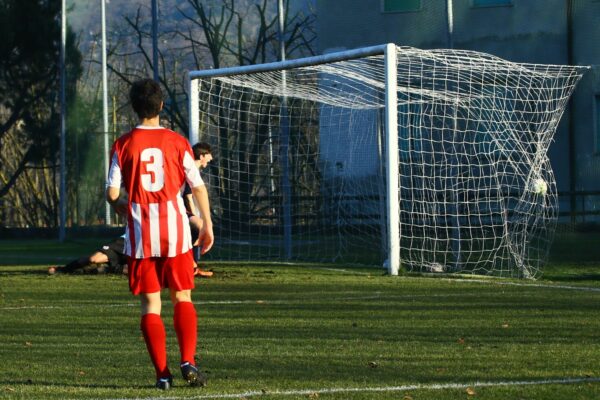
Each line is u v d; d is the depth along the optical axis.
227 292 41.38
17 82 116.62
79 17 114.75
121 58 118.00
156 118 21.14
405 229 65.00
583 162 86.62
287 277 49.09
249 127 81.50
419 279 47.28
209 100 71.25
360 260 63.47
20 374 21.81
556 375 20.77
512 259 52.66
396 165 50.56
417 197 71.88
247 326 29.94
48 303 37.69
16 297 40.06
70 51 113.62
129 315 33.62
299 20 97.75
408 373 21.27
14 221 124.50
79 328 30.19
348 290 41.78
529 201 53.91
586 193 84.56
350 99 66.75
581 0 88.00
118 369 22.44
